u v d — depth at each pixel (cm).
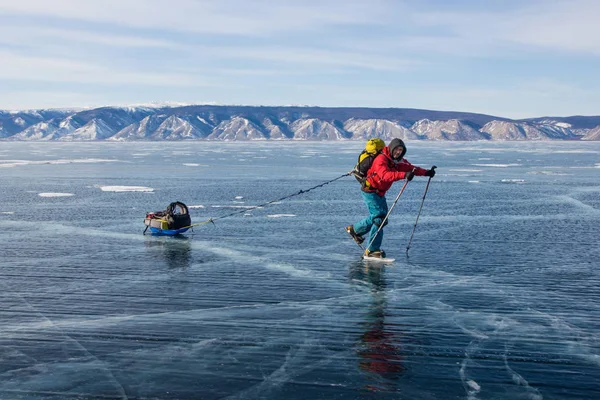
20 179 3045
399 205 1905
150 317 694
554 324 669
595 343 609
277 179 3091
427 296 786
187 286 841
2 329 652
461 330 648
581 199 2103
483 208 1820
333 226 1430
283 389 500
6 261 1019
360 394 491
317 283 857
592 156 7112
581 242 1205
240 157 6594
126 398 483
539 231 1350
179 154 7812
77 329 652
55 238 1258
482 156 7206
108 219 1558
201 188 2527
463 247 1148
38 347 597
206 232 1340
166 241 1219
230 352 583
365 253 1035
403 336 629
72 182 2848
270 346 599
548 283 860
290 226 1429
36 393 492
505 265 984
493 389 500
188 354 578
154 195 2212
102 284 855
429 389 501
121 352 583
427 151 9838
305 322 675
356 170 1017
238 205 1888
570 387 504
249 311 718
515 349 591
